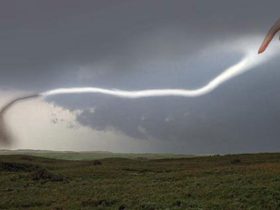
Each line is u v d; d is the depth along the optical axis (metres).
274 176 47.91
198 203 36.16
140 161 112.19
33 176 60.25
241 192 39.56
